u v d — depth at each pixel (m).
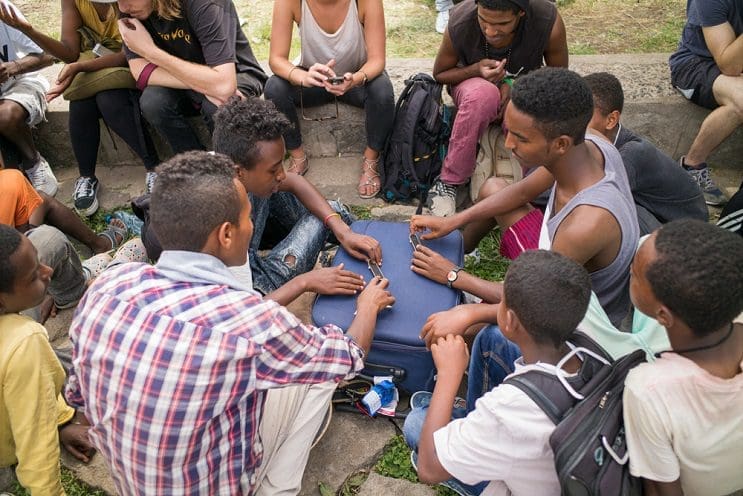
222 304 1.59
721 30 3.26
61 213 3.17
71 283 2.91
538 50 3.19
